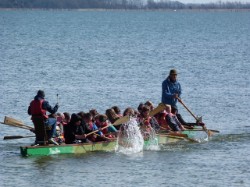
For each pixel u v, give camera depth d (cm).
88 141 4556
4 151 4494
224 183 3719
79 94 7231
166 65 10888
